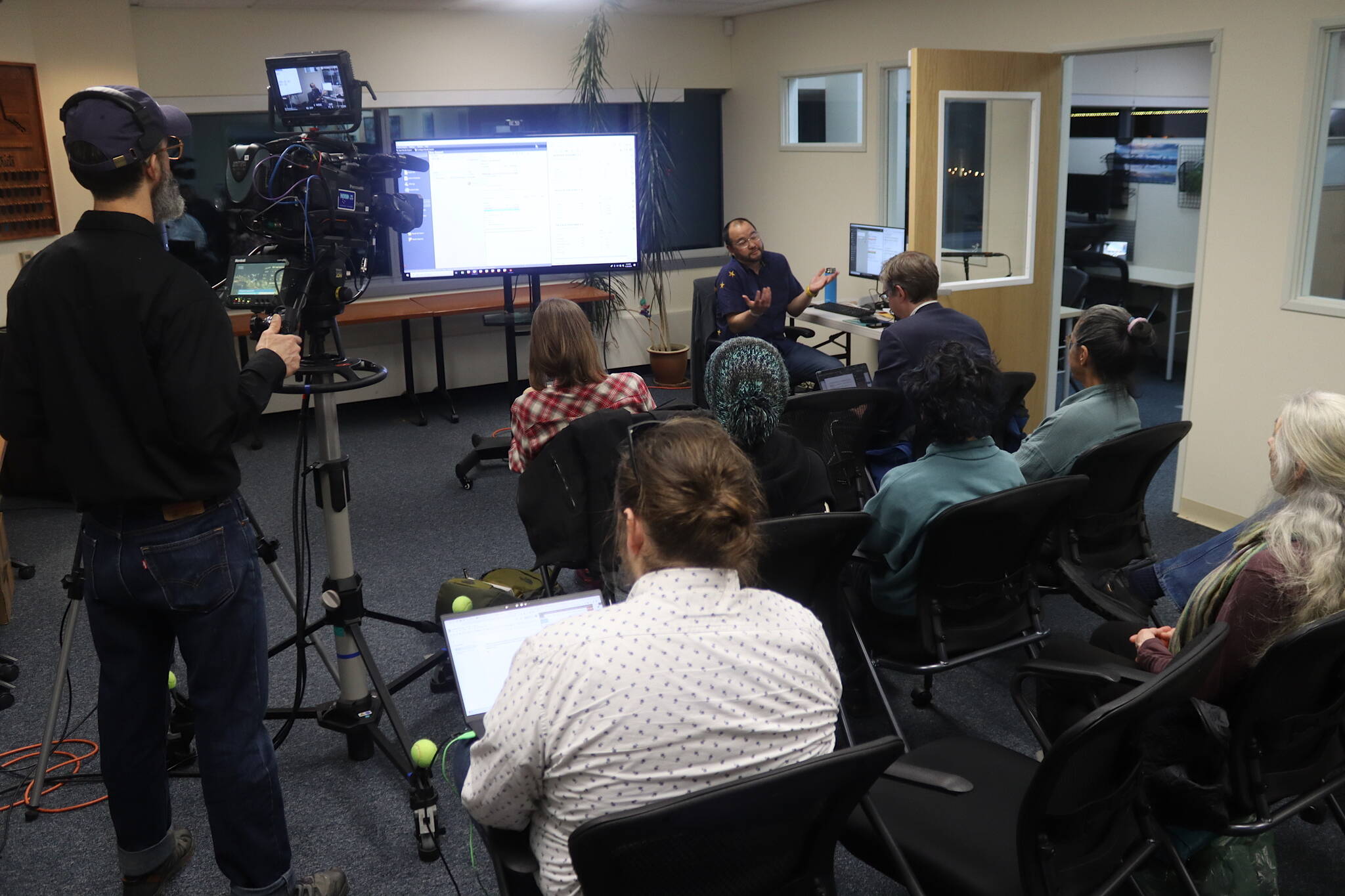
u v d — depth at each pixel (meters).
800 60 6.58
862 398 3.23
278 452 5.57
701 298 5.83
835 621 2.30
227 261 6.02
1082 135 7.40
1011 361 5.09
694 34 7.02
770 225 7.16
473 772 1.26
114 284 1.68
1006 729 2.76
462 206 5.24
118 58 5.07
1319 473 1.71
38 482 4.89
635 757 1.12
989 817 1.69
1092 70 7.24
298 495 2.44
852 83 6.31
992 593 2.38
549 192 5.30
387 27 6.07
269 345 1.90
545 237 5.36
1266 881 1.89
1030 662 1.94
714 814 1.10
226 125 5.90
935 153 4.54
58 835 2.43
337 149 2.29
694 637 1.15
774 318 5.61
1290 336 3.93
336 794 2.55
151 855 2.12
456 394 6.84
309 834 2.40
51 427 1.76
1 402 1.80
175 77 5.62
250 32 5.75
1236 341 4.13
